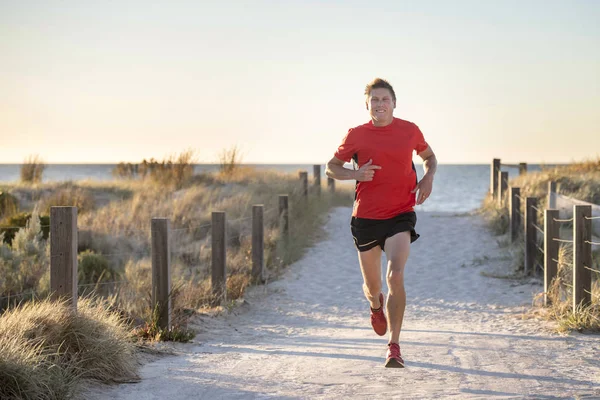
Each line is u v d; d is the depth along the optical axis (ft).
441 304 35.19
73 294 19.54
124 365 17.79
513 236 48.16
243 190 66.74
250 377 17.37
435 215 66.64
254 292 38.63
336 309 34.60
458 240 53.93
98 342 17.60
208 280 36.55
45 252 38.40
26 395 13.93
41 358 15.33
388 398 14.40
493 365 18.49
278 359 20.35
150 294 27.12
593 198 55.72
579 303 25.90
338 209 70.69
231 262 42.63
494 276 41.16
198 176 78.79
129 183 77.66
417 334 26.07
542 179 61.62
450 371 17.69
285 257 48.49
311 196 68.74
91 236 46.09
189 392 15.69
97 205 64.90
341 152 16.87
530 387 15.35
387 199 16.48
